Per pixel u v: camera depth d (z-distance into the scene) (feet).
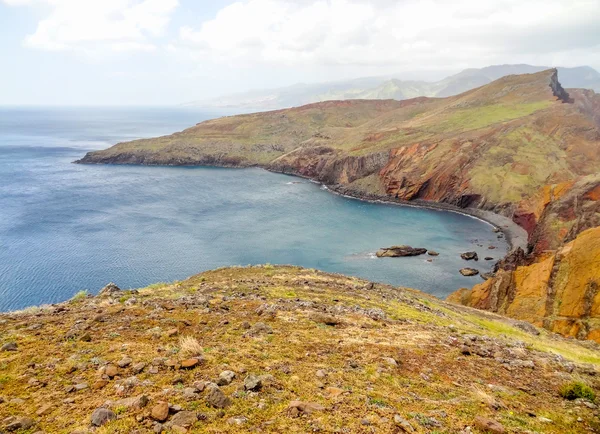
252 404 28.89
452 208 446.19
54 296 204.95
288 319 57.88
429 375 41.34
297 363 39.47
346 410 29.71
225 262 263.08
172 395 28.86
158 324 47.75
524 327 113.09
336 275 129.39
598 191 245.04
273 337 47.65
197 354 37.78
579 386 40.01
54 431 23.61
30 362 33.99
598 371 51.83
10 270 235.20
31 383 29.96
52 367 33.22
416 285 240.12
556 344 94.17
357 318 65.82
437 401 34.27
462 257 289.94
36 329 44.32
